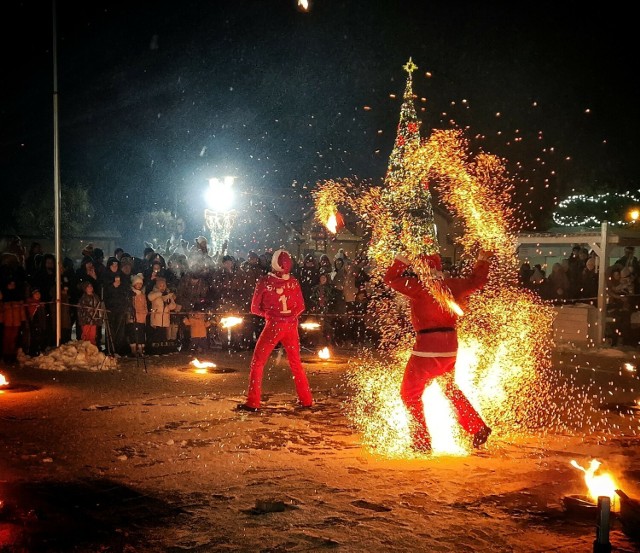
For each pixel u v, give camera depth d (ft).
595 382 37.47
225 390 32.76
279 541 14.39
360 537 14.69
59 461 20.40
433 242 63.10
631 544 14.75
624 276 55.42
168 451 21.66
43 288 44.06
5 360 40.37
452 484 18.66
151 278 48.21
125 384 33.94
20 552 13.76
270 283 28.43
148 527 15.17
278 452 21.76
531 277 59.41
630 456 22.31
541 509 16.76
